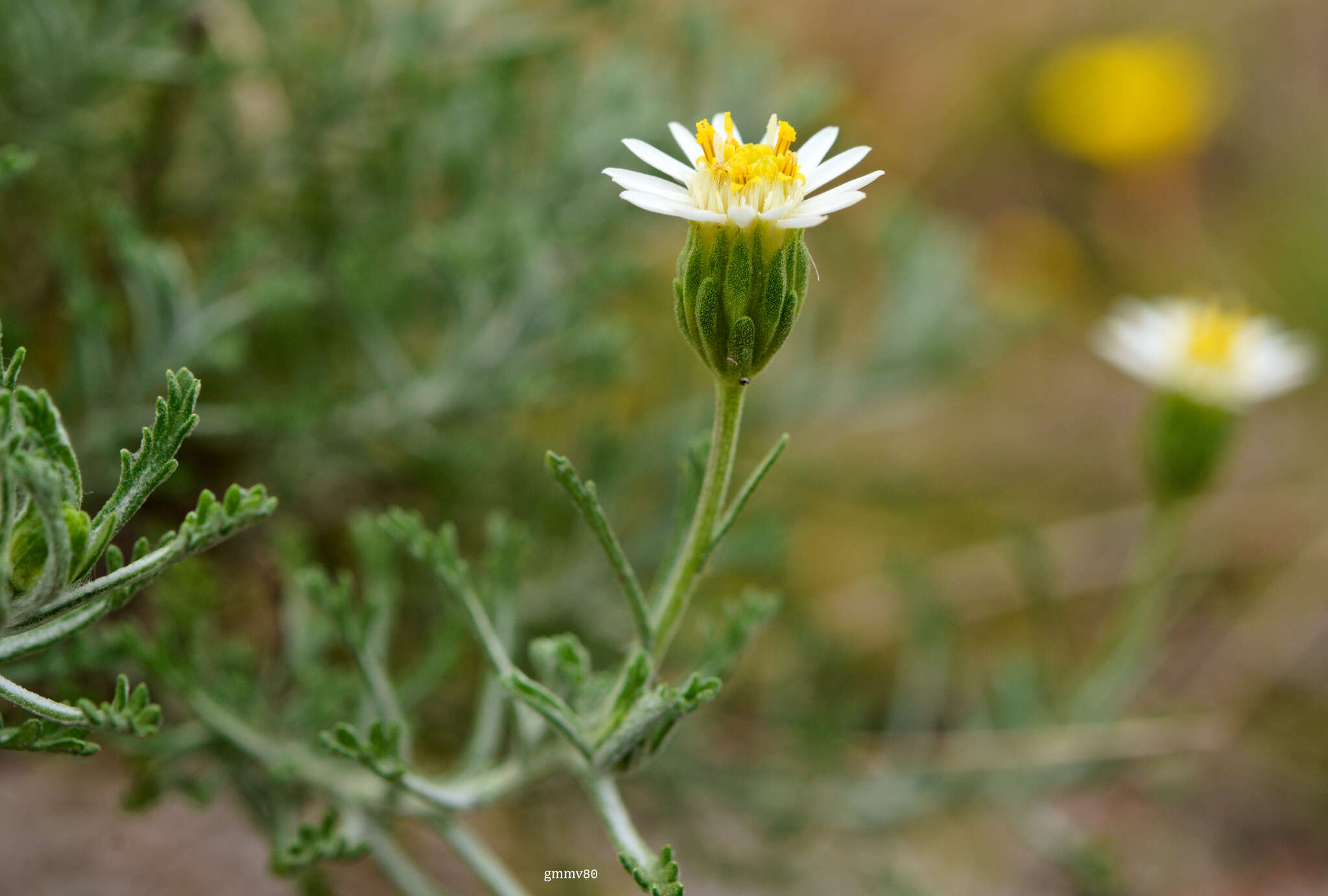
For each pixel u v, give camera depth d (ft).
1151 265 2.64
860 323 1.98
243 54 1.38
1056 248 2.61
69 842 1.16
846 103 2.48
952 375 1.74
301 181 1.39
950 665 1.77
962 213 2.70
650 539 1.48
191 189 1.38
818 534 1.99
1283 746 1.83
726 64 1.55
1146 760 1.41
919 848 1.65
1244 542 2.11
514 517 1.51
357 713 1.09
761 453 1.78
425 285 1.41
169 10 1.18
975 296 1.75
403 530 0.98
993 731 1.41
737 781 1.39
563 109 1.49
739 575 1.74
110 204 1.14
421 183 1.47
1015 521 1.99
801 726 1.42
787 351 1.80
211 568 1.23
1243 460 2.35
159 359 1.15
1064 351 2.52
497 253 1.30
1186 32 2.89
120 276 1.28
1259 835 1.73
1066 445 2.34
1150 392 2.44
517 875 1.36
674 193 0.90
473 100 1.43
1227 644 1.96
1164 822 1.74
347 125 1.38
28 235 1.27
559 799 1.38
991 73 2.67
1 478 0.83
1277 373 1.33
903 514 2.08
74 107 1.20
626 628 1.45
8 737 0.86
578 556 1.47
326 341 1.42
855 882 1.48
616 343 1.30
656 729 0.94
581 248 1.45
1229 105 2.80
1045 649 1.73
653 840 1.45
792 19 2.55
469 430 1.43
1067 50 2.76
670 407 1.65
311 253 1.39
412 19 1.39
